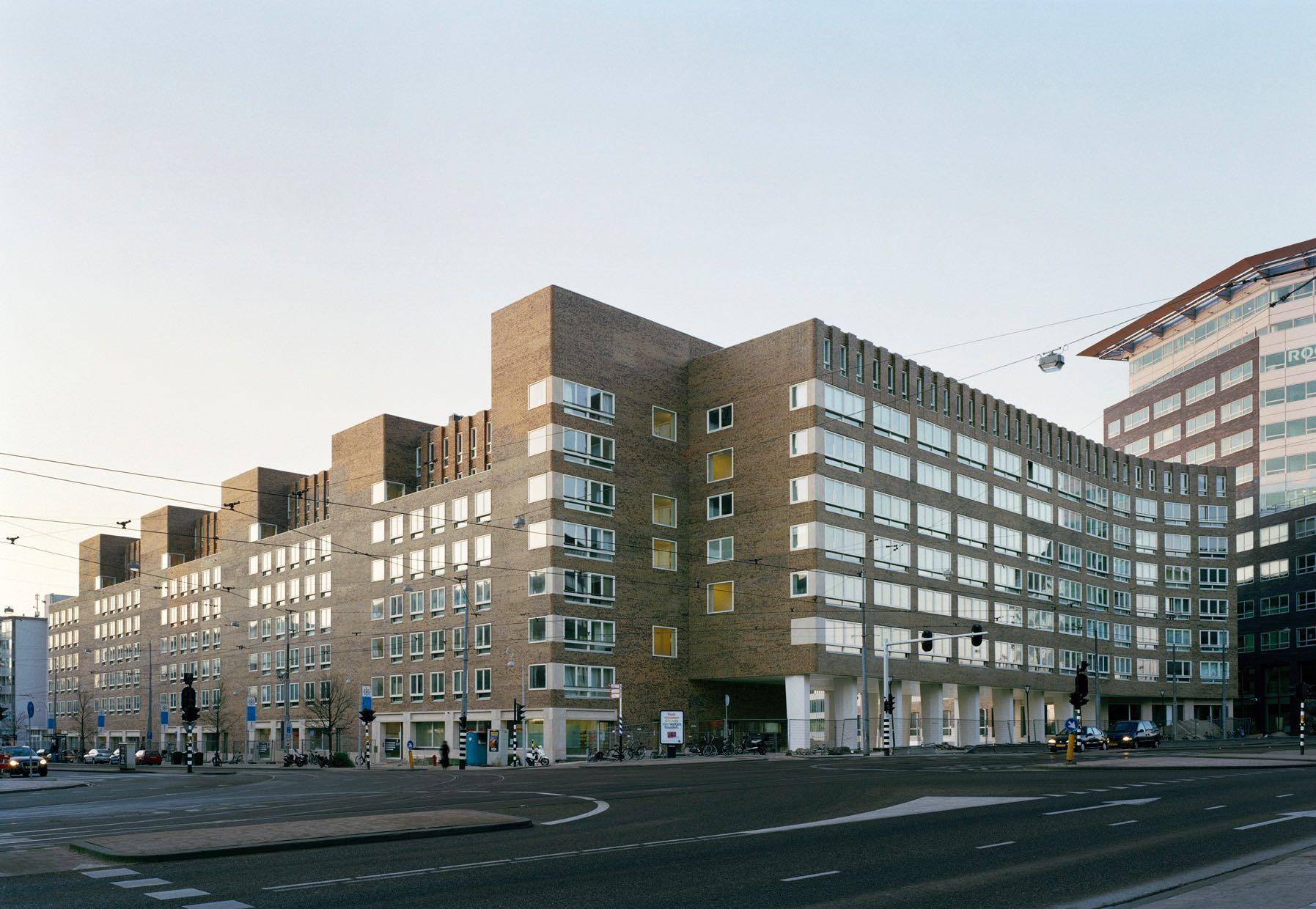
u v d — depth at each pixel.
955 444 80.75
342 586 88.38
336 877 13.20
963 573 79.56
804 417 68.00
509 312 71.38
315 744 90.94
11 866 14.33
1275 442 114.25
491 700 69.38
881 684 71.12
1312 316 112.25
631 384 72.38
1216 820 19.00
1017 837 16.89
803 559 66.69
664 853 15.38
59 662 146.00
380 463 85.25
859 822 19.42
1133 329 133.88
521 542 68.31
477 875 13.40
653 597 71.31
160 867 14.17
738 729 75.06
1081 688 42.84
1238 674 117.06
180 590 116.19
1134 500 105.88
